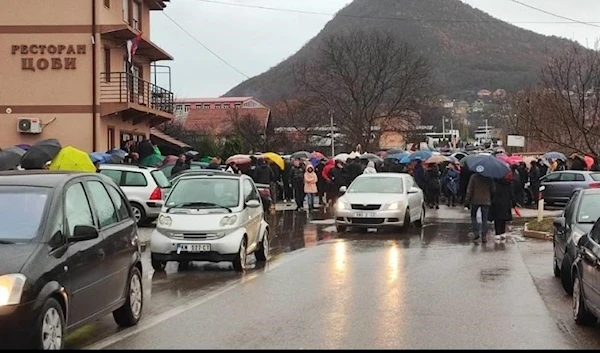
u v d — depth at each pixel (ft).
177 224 42.47
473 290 35.83
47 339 21.30
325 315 29.55
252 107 252.83
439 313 30.14
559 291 36.06
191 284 37.91
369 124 187.73
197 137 174.60
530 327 27.84
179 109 262.67
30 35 99.91
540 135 103.40
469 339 25.61
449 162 104.37
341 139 201.05
